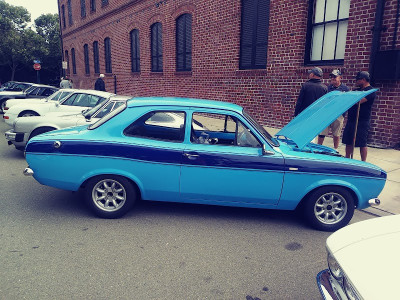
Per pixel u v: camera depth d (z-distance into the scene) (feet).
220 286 9.95
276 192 13.78
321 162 13.62
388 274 6.15
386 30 24.50
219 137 14.52
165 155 13.61
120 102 22.97
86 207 15.58
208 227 13.98
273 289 9.92
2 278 9.90
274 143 14.28
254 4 35.12
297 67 30.96
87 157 13.64
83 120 22.66
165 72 51.62
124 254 11.53
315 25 30.14
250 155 13.58
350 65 26.81
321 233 13.92
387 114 25.35
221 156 13.55
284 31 31.68
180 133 13.88
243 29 36.88
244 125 13.97
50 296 9.17
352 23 26.30
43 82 135.85
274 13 32.35
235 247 12.37
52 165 13.76
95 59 82.28
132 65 63.36
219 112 14.05
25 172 13.92
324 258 11.84
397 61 23.63
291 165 13.51
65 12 101.35
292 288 10.00
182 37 47.39
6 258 10.98
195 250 12.02
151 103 14.11
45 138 13.94
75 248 11.80
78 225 13.65
